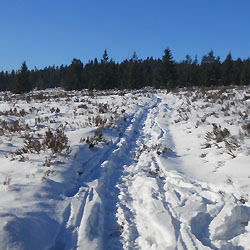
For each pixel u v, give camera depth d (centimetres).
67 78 5053
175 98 2080
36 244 277
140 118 1256
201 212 366
